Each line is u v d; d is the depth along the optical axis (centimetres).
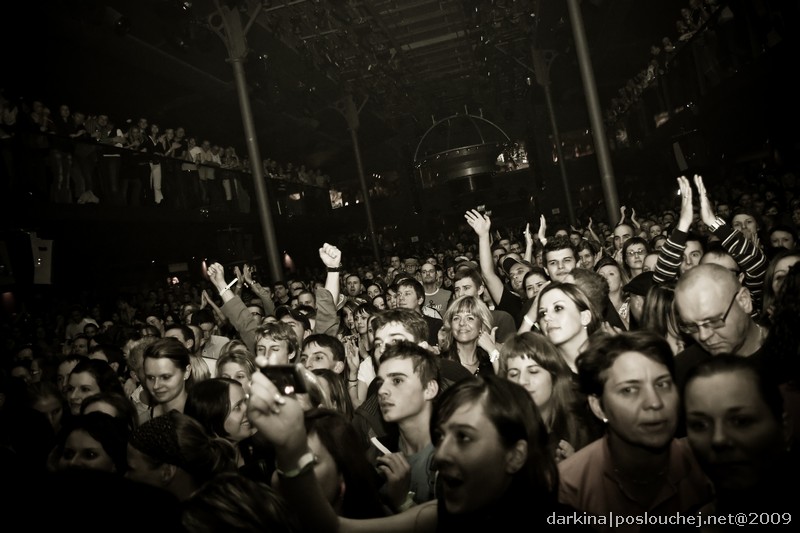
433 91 2492
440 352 391
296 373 145
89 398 300
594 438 237
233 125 2045
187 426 220
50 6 1045
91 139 1129
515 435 153
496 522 150
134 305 1305
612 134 2144
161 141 1409
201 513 143
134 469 214
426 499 227
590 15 1645
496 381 160
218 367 358
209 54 1490
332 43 1814
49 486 120
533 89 2458
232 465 228
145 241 1549
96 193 1121
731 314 229
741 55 1083
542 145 2764
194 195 1455
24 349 670
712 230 370
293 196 2083
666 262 376
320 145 2636
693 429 148
